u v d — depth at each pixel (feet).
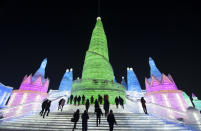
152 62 122.52
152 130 32.50
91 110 56.29
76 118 30.73
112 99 80.48
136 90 148.56
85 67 101.30
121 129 33.09
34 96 101.30
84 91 81.97
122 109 56.18
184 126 35.81
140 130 32.50
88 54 106.11
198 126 33.83
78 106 64.80
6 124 39.06
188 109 38.45
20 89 102.42
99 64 97.25
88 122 37.83
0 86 114.93
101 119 39.78
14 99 96.73
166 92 91.66
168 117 42.14
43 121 39.88
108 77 95.35
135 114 42.83
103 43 113.39
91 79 86.63
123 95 89.56
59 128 34.81
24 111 50.24
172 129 33.24
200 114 35.88
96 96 79.41
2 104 114.83
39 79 112.47
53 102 63.52
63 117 42.14
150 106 50.19
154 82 102.63
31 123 38.78
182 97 87.15
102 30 124.36
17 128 35.70
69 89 154.92
